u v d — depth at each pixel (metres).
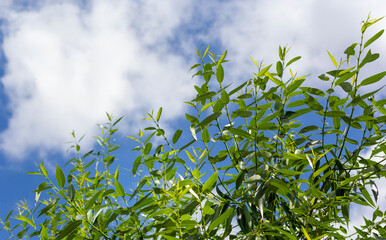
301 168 1.69
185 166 1.74
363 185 1.61
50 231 2.01
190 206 1.42
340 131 1.66
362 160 1.60
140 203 1.44
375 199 1.61
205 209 1.32
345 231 1.72
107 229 1.73
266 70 1.55
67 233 1.43
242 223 1.49
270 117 1.55
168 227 1.44
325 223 1.45
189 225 1.34
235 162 1.71
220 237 1.54
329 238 1.67
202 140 1.67
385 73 1.46
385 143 1.59
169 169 1.66
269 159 1.56
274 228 1.34
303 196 1.61
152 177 1.71
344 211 1.58
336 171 1.69
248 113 1.58
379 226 1.70
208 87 1.77
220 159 1.72
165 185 1.74
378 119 1.57
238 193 1.69
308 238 1.28
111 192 1.54
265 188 1.44
